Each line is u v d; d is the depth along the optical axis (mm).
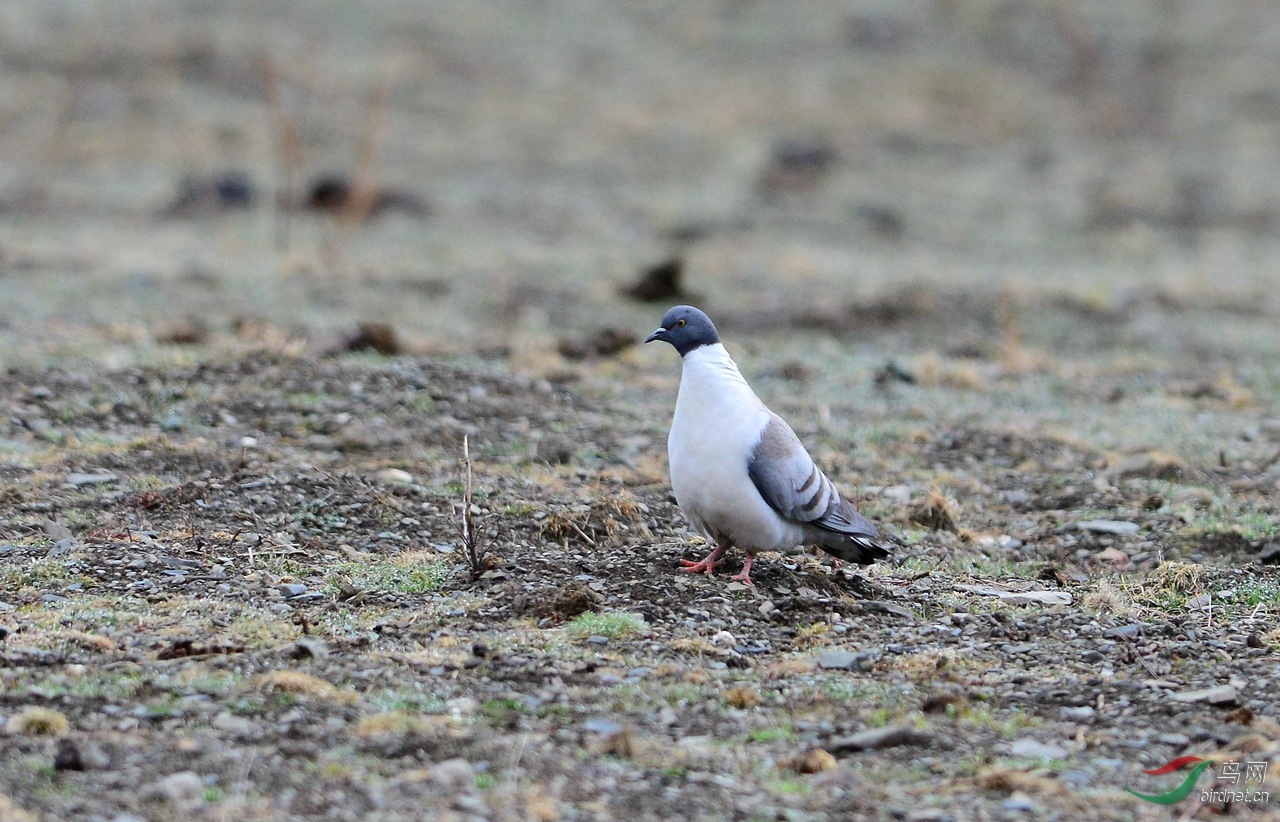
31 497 13273
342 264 29562
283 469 14391
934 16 61750
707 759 8281
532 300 27500
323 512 13273
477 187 40812
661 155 46312
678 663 9836
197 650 9695
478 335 23594
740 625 10719
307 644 9719
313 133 44781
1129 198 42625
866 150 47469
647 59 56531
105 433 15781
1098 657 10320
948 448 17203
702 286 29688
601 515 13227
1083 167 46406
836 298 28016
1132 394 21047
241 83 48469
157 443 15148
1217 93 54656
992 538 13852
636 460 16031
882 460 16578
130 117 44312
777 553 12719
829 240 36750
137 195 37094
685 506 11523
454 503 13750
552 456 15820
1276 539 13078
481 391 18125
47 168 37906
